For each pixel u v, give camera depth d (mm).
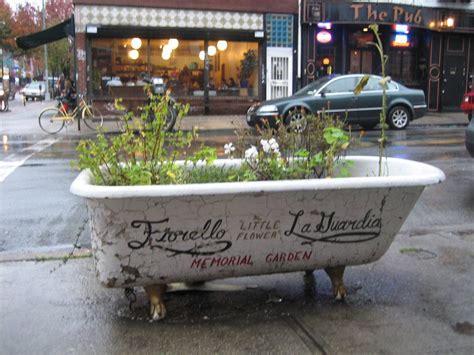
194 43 20375
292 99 14539
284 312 3684
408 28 21969
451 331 3410
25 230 5805
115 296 3936
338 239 3627
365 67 22328
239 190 3223
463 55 23078
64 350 3182
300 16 20875
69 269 4457
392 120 15648
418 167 3924
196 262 3436
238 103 20969
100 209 3174
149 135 3818
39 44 20984
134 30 19234
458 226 5750
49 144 13258
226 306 3787
